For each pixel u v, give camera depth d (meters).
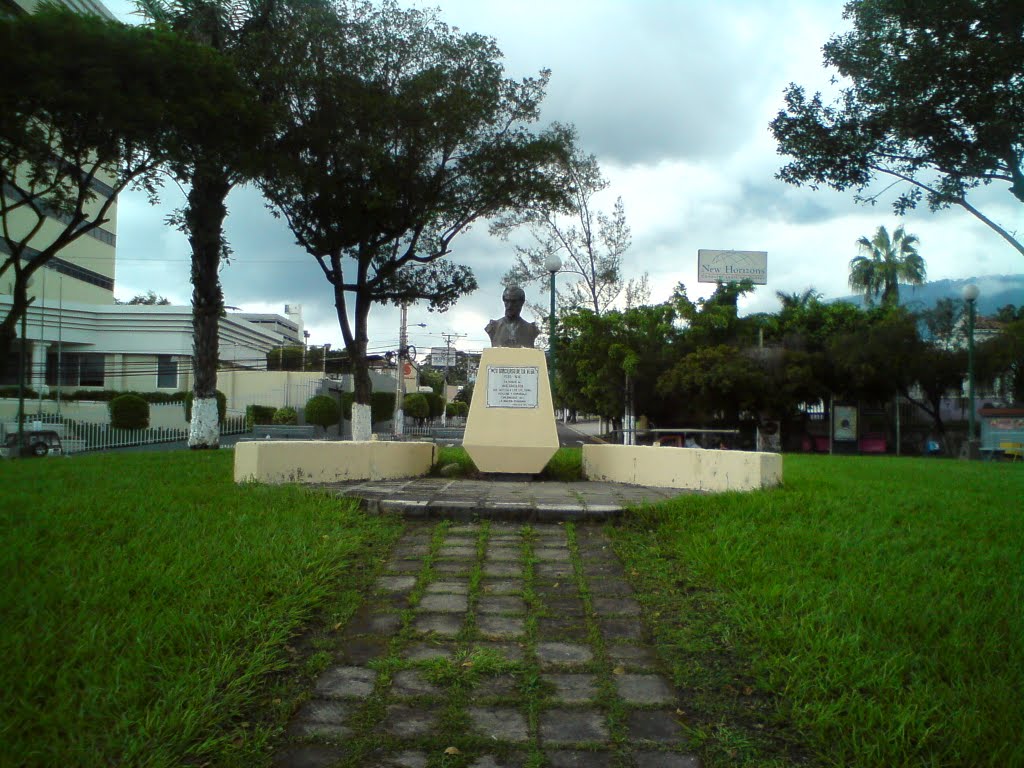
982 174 9.46
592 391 28.81
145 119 11.47
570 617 4.76
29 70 10.64
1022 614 4.26
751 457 7.68
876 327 28.39
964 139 9.31
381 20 14.80
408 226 15.77
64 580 4.51
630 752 3.38
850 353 27.64
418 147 14.95
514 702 3.77
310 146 14.45
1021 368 27.97
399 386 34.19
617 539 6.18
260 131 12.94
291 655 4.16
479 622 4.68
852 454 28.78
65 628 3.93
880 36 9.34
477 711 3.70
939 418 29.36
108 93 11.01
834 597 4.56
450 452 12.50
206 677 3.70
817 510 6.54
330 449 8.52
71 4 22.86
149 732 3.23
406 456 9.75
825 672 3.78
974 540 5.80
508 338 10.30
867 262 44.31
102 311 36.94
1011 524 6.29
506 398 9.70
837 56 9.70
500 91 15.46
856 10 9.45
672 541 6.02
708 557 5.41
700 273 35.00
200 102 11.70
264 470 7.87
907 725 3.32
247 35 14.30
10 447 23.50
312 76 13.95
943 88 8.93
